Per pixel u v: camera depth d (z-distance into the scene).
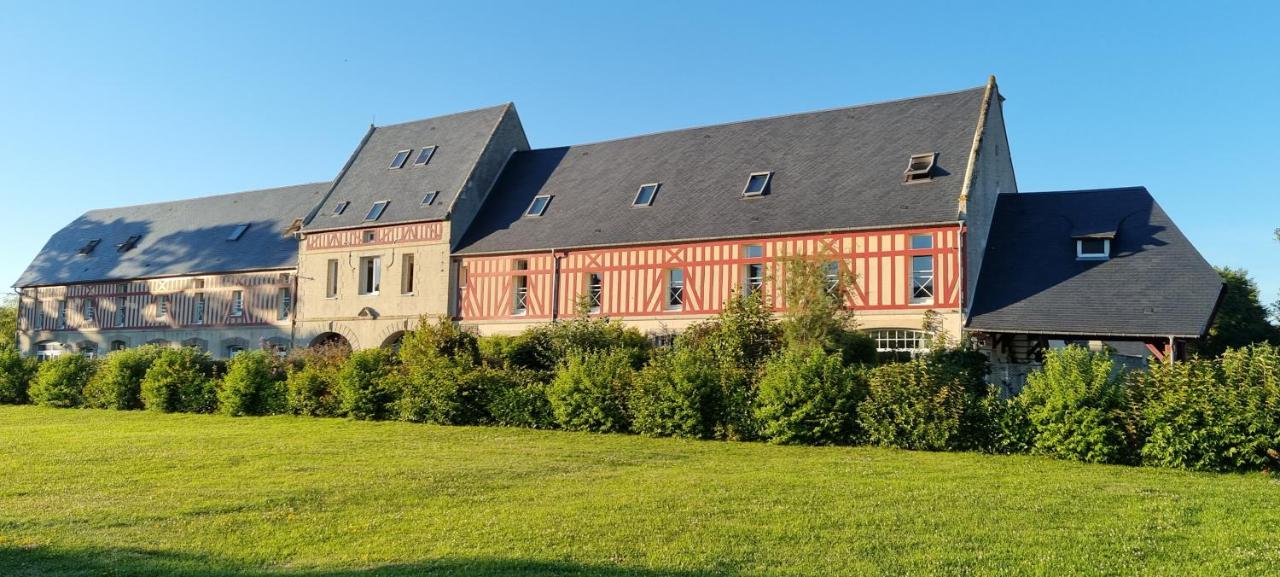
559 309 23.14
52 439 14.77
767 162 23.33
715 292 21.05
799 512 8.34
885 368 13.77
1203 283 17.30
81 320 33.97
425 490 9.66
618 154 26.48
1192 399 11.39
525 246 23.94
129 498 9.27
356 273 26.83
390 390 17.59
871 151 22.05
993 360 18.69
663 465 11.66
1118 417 11.80
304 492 9.52
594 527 7.75
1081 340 19.47
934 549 7.01
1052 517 8.16
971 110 21.91
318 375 18.95
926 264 19.03
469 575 6.33
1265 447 10.98
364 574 6.38
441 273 25.09
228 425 17.23
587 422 15.46
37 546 7.20
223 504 8.90
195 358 21.28
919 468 11.20
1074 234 19.45
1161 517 8.16
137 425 17.56
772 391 13.91
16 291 36.12
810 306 15.80
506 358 18.12
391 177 28.31
